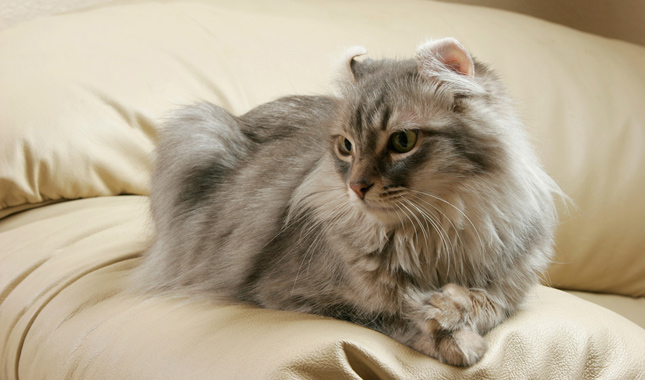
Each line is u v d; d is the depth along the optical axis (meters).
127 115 1.28
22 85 1.26
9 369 1.01
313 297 0.95
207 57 1.37
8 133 1.21
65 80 1.27
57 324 0.99
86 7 1.51
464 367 0.86
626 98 1.52
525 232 0.94
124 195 1.30
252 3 1.53
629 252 1.45
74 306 1.00
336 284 0.94
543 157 1.41
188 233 1.10
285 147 1.09
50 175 1.23
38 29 1.36
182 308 0.98
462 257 0.93
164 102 1.30
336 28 1.47
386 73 0.95
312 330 0.86
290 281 0.97
